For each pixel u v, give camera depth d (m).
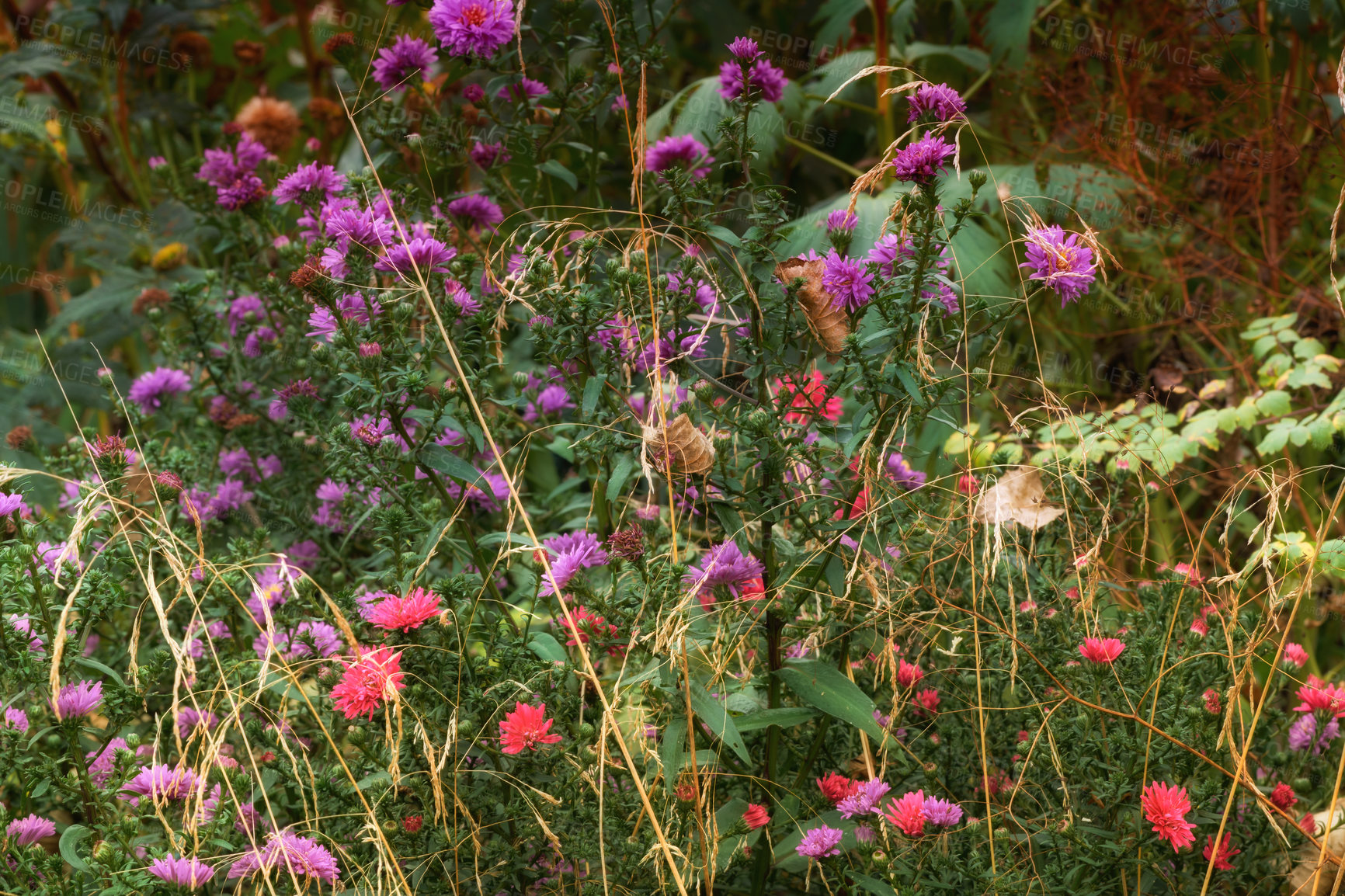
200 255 3.38
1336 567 1.99
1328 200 3.35
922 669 1.92
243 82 4.46
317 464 2.48
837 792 1.75
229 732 1.84
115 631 2.05
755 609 1.67
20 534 1.66
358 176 1.92
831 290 1.59
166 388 2.46
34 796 1.61
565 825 1.70
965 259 2.89
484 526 2.38
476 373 1.76
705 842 1.53
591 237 1.77
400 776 1.56
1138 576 2.37
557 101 2.20
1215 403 3.16
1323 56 3.48
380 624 1.54
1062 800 1.77
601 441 1.69
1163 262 3.25
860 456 1.68
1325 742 1.83
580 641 1.52
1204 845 1.67
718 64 3.94
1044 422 2.61
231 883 1.73
